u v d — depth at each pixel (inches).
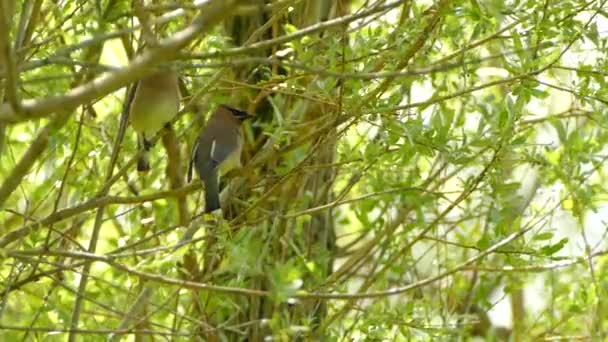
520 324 564.7
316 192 548.1
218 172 483.2
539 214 522.0
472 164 496.7
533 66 460.1
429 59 491.5
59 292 514.6
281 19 536.4
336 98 472.7
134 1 419.5
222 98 511.8
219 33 498.3
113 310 437.4
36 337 494.6
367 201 513.3
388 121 470.9
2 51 310.7
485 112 493.4
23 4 448.5
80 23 465.1
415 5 456.1
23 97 508.7
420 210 498.6
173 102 503.5
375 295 414.6
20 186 521.3
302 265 468.8
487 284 567.5
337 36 482.6
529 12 464.4
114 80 319.0
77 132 485.1
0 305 459.8
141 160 517.7
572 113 565.6
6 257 430.9
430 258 648.4
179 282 408.8
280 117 463.2
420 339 494.0
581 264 510.0
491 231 595.2
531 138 568.1
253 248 452.1
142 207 559.2
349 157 503.2
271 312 526.0
